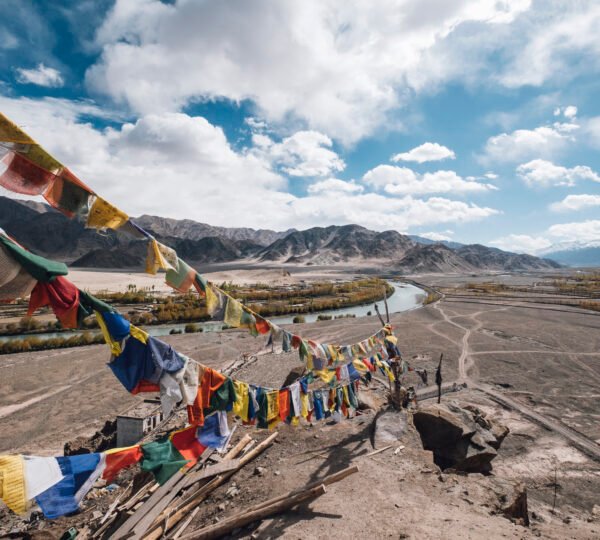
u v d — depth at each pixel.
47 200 3.83
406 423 13.31
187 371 5.04
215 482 11.20
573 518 10.91
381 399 18.42
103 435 18.70
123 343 4.38
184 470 11.39
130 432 16.95
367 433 13.40
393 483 10.07
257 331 6.61
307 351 8.07
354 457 11.68
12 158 3.58
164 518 9.53
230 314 5.99
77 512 11.16
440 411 13.35
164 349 4.69
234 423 15.30
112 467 4.37
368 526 8.11
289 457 12.24
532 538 7.61
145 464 4.72
